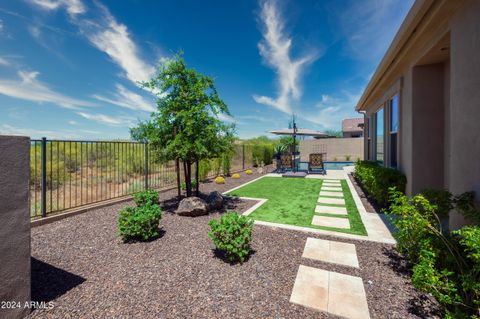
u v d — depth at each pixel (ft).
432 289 6.31
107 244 11.35
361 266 9.16
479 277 6.18
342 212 16.89
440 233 7.53
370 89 24.72
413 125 15.51
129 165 25.99
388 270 8.85
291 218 15.47
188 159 17.79
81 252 10.46
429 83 15.16
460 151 9.73
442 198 9.58
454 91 10.11
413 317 6.39
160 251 10.55
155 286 7.90
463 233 6.22
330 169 48.26
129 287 7.84
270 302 7.07
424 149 15.31
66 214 15.70
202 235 12.47
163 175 27.40
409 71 16.28
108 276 8.53
